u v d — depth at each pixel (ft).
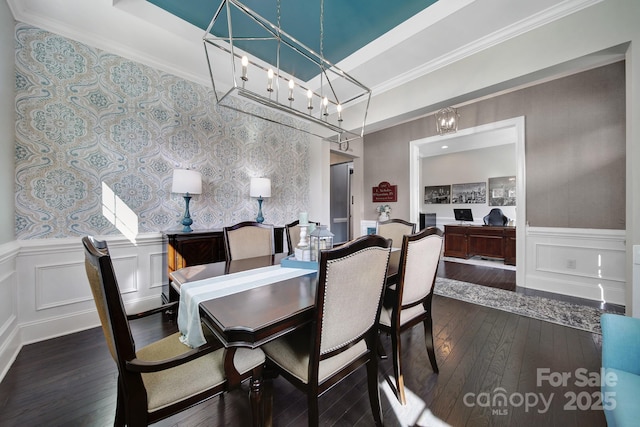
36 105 6.61
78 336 6.83
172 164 9.00
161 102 8.74
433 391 4.89
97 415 4.27
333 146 16.30
